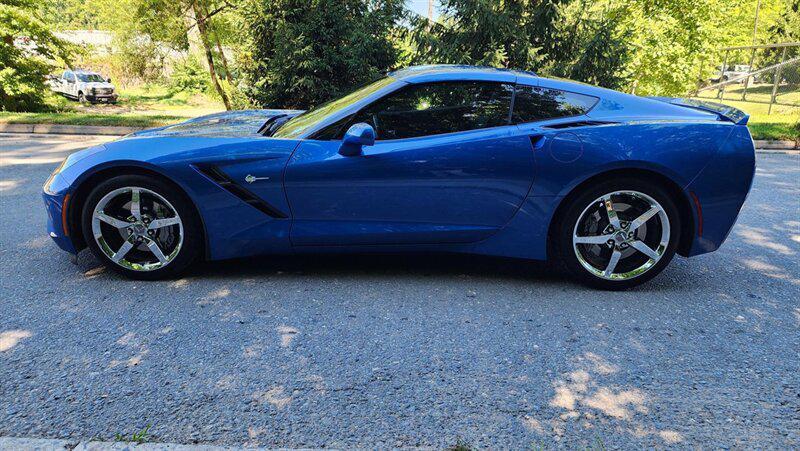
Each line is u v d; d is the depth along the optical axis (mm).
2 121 12234
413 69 3652
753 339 2762
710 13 14273
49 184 3318
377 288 3330
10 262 3656
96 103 23781
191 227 3287
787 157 9219
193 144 3234
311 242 3295
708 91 24719
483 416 2088
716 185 3203
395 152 3174
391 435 1966
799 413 2143
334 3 11578
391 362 2469
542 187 3211
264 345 2605
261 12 11602
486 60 9008
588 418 2088
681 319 2982
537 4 9227
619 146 3148
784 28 30391
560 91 3344
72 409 2080
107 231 3330
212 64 16719
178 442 1901
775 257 4051
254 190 3199
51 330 2721
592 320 2951
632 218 3291
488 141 3199
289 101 12305
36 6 18109
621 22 12852
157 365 2408
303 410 2102
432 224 3291
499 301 3178
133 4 15906
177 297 3143
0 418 2021
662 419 2092
